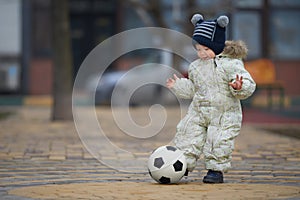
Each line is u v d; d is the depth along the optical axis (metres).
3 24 48.03
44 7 48.09
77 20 50.56
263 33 49.53
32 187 12.47
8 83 48.22
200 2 47.16
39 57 48.31
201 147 13.03
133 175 14.34
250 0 49.28
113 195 11.47
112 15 50.34
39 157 17.47
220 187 12.45
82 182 13.24
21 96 47.84
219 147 12.83
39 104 45.75
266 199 11.05
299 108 41.91
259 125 29.39
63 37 30.48
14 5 47.97
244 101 41.28
